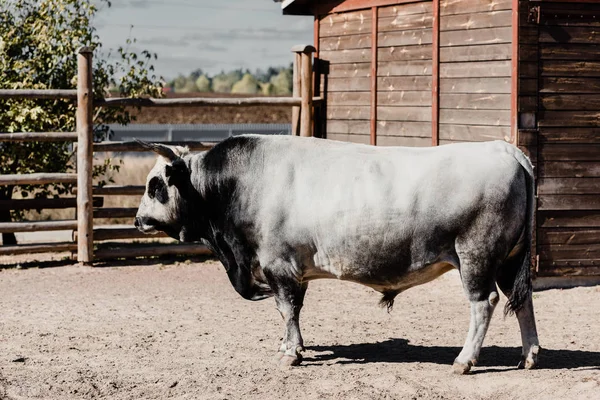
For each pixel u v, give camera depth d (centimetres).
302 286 784
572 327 923
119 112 1520
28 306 1042
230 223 790
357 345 852
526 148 1107
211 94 5428
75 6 1466
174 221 814
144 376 739
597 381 703
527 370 750
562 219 1129
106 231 1341
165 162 812
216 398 679
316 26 1449
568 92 1119
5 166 1441
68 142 1423
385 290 770
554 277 1136
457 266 734
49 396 688
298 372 752
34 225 1312
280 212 763
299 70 1434
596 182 1133
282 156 776
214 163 792
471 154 734
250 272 802
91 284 1183
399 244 734
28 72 1445
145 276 1243
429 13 1236
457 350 830
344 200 745
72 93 1309
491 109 1142
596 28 1123
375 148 768
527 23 1101
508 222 722
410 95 1275
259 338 880
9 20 1466
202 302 1067
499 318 969
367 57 1352
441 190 724
